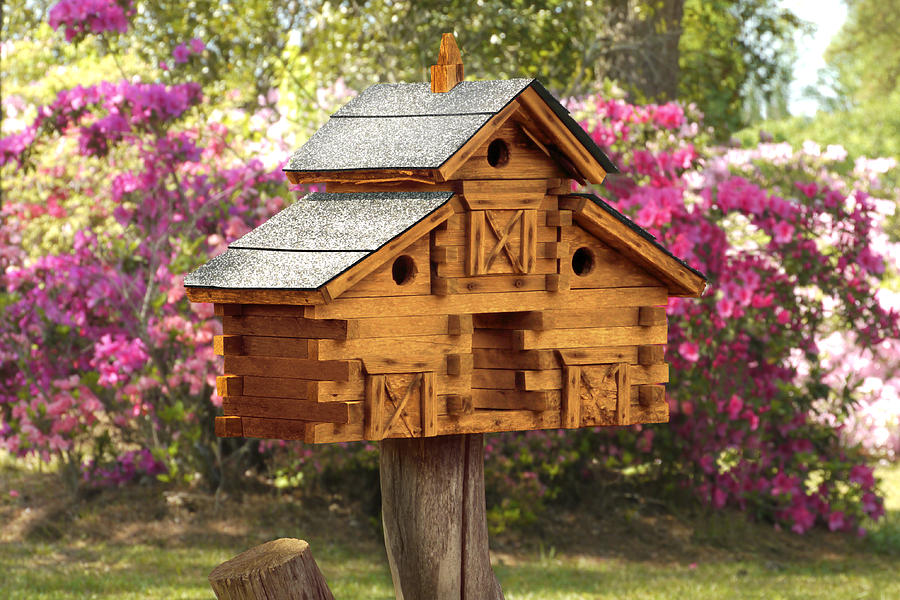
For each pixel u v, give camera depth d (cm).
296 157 400
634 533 987
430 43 1100
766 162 1028
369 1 1091
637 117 998
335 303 353
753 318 991
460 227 377
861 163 1021
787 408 1006
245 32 1105
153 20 1120
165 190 969
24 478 1025
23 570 806
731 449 992
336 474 1001
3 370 972
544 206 395
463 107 387
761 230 1012
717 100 1387
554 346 400
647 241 407
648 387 417
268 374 366
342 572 849
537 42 1105
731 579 869
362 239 362
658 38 1159
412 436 372
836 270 1008
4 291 1006
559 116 385
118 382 919
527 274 392
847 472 1026
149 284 932
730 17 1368
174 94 955
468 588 406
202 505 966
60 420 940
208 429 988
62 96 962
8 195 1007
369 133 397
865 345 1000
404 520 405
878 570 933
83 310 962
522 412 396
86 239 973
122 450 1012
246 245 379
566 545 960
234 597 333
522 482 982
